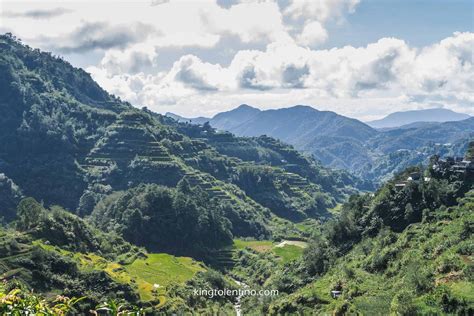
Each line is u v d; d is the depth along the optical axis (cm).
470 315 8075
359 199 16750
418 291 9462
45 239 15038
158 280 15638
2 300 1460
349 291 11175
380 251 12700
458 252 10131
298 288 14488
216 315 13788
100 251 17125
